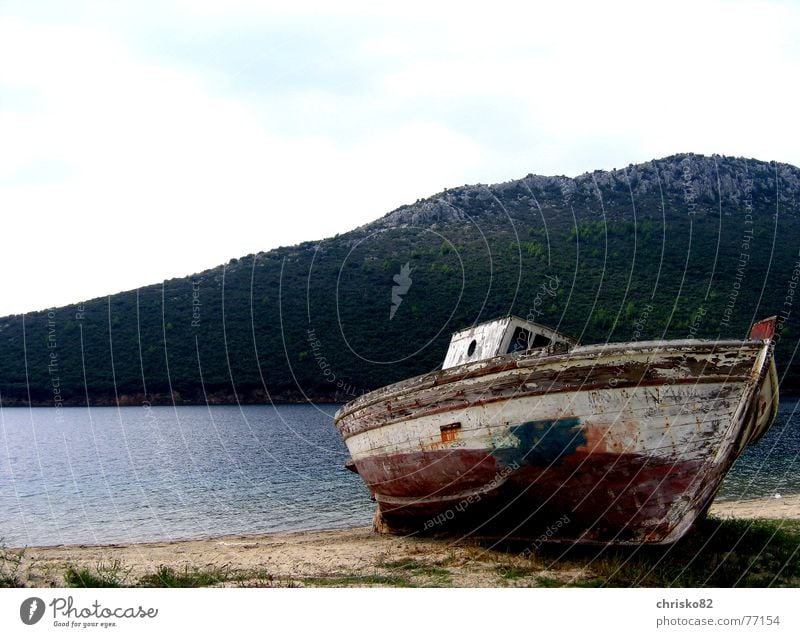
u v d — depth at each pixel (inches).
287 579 452.8
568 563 469.1
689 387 432.5
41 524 856.9
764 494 944.3
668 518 439.5
